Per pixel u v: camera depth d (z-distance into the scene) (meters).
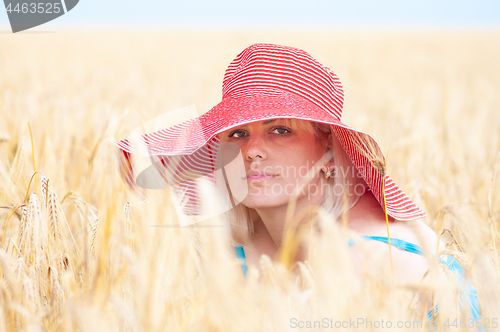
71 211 3.36
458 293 2.02
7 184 3.07
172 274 1.75
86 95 8.76
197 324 1.77
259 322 1.64
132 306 1.87
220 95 11.69
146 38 48.41
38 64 19.97
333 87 2.73
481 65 27.69
